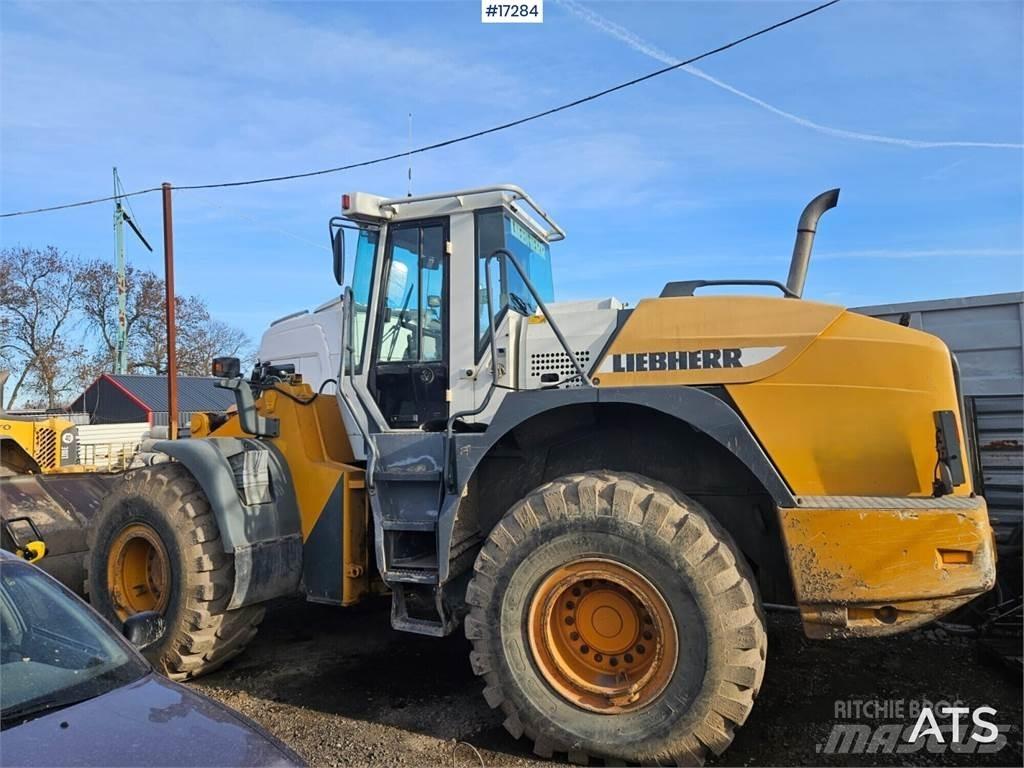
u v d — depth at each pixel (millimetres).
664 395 3568
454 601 4168
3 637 2766
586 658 3645
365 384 4898
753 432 3598
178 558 4668
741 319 3812
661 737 3336
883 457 3416
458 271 4711
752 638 3268
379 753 3674
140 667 2893
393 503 4250
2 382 9219
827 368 3551
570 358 4078
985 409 4926
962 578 3115
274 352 7156
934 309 5090
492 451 4219
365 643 5453
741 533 3936
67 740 2334
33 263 37750
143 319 40750
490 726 3982
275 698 4430
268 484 4875
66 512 6312
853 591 3232
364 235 5078
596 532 3498
